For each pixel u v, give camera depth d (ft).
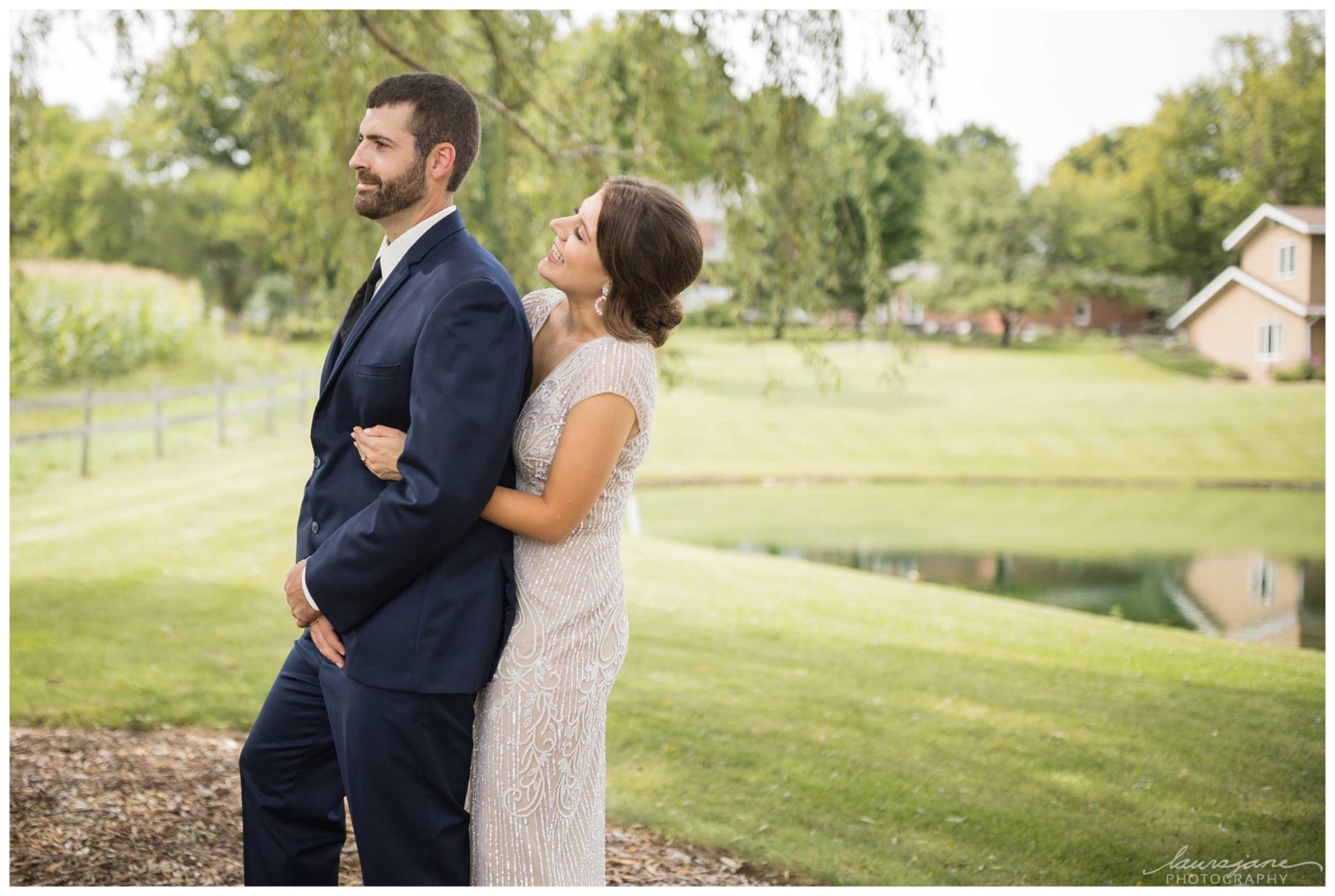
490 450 5.72
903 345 15.97
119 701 13.83
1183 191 83.25
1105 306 89.30
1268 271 74.08
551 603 6.20
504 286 6.05
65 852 8.50
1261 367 73.92
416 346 5.89
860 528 44.55
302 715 6.65
